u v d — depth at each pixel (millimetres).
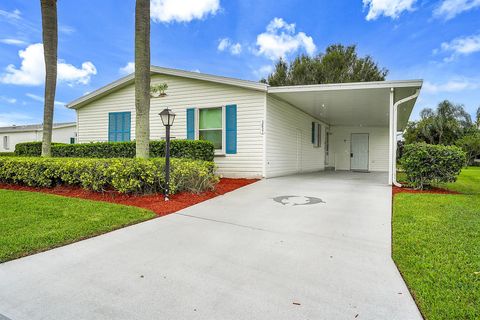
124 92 11297
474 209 4973
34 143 11852
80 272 2705
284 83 22250
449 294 2279
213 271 2734
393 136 7996
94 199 5695
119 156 9305
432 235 3619
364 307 2152
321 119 15023
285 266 2846
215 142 9766
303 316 2041
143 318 2021
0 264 2848
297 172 12188
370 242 3502
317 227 4098
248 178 9195
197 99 9961
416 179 7410
